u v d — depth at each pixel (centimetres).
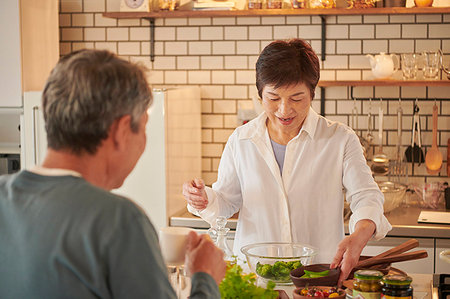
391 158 388
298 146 251
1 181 128
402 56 365
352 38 385
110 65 126
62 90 124
